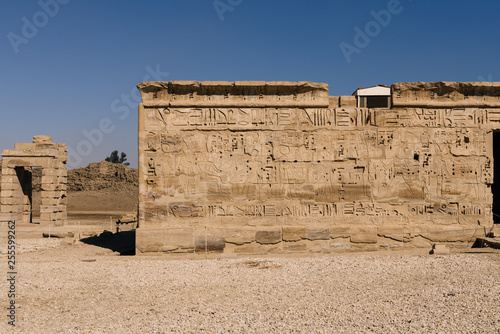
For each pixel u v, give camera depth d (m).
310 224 15.58
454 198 15.90
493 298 8.29
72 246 18.11
